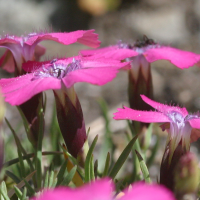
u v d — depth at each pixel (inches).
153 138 11.2
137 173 9.3
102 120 12.4
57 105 8.2
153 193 5.7
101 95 15.4
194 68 16.7
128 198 5.7
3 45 8.6
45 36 8.4
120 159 8.3
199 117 8.1
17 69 8.7
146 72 9.0
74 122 8.2
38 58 9.3
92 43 8.8
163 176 8.0
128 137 9.6
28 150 10.3
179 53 8.9
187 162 7.5
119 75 16.7
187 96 14.7
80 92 15.5
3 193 8.2
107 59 8.3
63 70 8.1
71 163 8.6
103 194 5.4
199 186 8.1
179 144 8.0
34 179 8.9
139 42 9.2
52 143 10.0
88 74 7.9
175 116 8.1
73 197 5.4
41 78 8.0
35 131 8.6
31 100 8.6
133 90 9.1
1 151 7.7
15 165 9.9
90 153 8.2
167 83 15.6
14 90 7.9
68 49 17.2
